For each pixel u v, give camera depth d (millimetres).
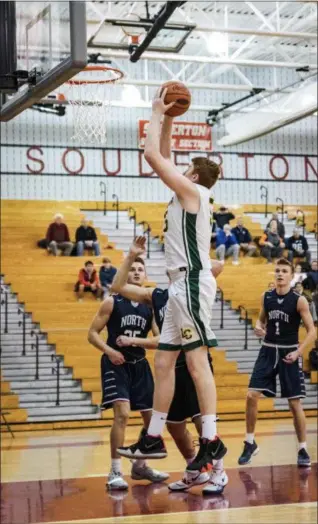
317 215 25422
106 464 9250
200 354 4887
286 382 8453
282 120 21047
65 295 18578
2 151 23109
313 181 25953
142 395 7391
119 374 7316
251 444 8398
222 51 19062
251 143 25469
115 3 18312
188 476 6453
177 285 4832
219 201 24953
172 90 4590
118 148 24141
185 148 23531
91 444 11852
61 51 6113
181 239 4820
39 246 20703
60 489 7344
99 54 17344
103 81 11539
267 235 21703
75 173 23656
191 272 4809
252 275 20203
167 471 8383
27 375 15867
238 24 22141
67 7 6043
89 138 12422
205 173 5016
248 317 19297
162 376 4934
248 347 18250
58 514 6070
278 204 25484
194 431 12828
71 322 17641
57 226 20219
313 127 26156
